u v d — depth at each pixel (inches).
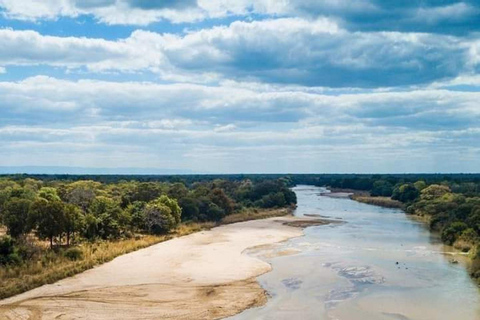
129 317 1539.1
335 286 1969.7
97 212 3137.3
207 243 3019.2
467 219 3174.2
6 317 1502.2
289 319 1561.3
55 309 1589.6
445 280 2063.2
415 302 1742.1
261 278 2090.3
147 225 3284.9
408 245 2987.2
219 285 1947.6
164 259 2431.1
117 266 2240.4
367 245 2992.1
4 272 1927.9
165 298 1748.3
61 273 1989.4
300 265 2368.4
